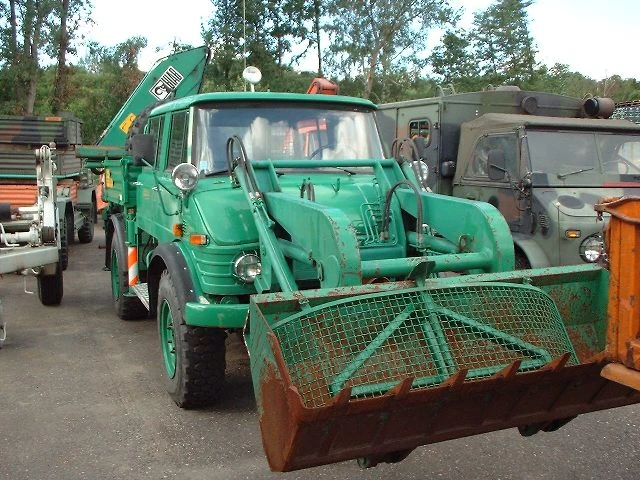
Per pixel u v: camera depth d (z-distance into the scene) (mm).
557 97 10055
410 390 2873
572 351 3494
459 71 26781
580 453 4383
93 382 5754
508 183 7887
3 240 7355
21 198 12367
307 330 3139
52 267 7750
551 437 4625
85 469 4184
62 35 29516
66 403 5266
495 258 3955
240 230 4707
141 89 9453
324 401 3037
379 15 24266
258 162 4883
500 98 9945
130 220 7227
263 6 24328
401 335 3252
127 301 7668
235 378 5770
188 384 4855
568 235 7043
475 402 3127
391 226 4785
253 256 4652
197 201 4891
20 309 8492
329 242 3650
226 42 24250
